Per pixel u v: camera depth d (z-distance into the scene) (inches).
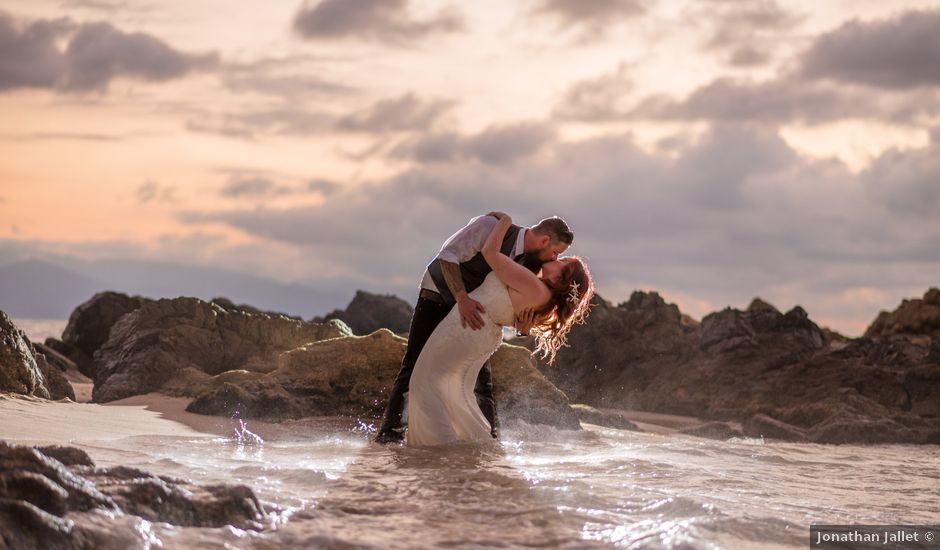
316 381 378.3
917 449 374.9
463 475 181.9
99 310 609.9
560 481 177.6
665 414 542.9
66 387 426.6
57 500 110.3
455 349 257.6
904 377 502.3
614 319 610.9
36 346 579.2
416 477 178.4
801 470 242.1
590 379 594.6
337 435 295.9
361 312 775.1
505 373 370.3
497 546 122.2
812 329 592.7
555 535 129.2
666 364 587.5
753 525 143.0
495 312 260.2
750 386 531.8
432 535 127.3
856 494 197.8
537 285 261.0
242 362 455.8
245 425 309.7
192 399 390.6
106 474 132.6
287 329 473.7
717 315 601.3
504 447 249.6
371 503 148.6
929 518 167.6
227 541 115.6
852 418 438.6
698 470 213.9
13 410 270.5
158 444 219.8
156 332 444.5
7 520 99.6
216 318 462.3
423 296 275.0
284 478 169.8
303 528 126.3
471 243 264.2
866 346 562.6
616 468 208.8
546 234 267.4
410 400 260.2
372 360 384.5
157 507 121.7
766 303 721.6
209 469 176.1
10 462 114.5
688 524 137.9
